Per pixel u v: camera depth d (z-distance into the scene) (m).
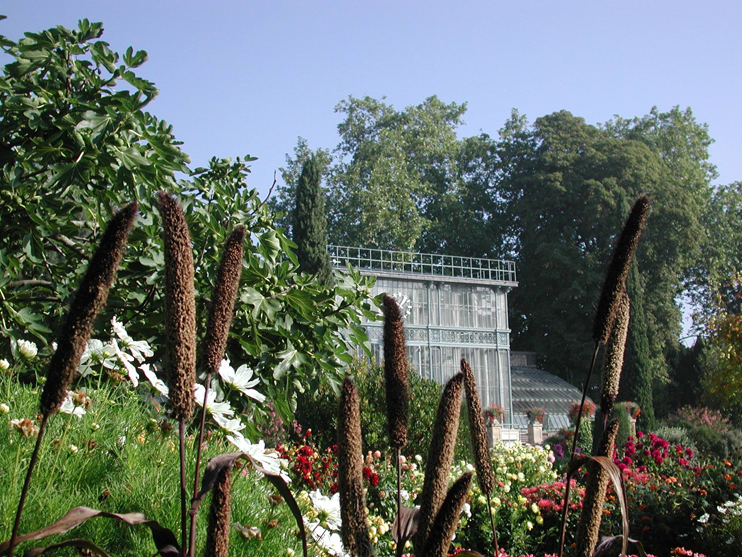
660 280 39.19
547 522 8.05
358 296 5.18
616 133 45.28
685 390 35.00
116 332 2.97
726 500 8.05
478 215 45.16
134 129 4.50
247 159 5.84
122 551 2.52
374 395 13.16
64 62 4.51
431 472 1.34
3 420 2.81
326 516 2.95
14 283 4.67
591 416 21.88
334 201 38.03
